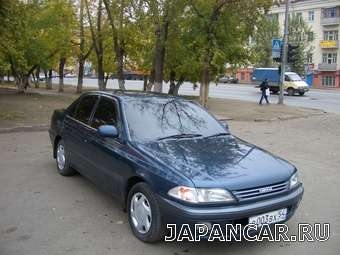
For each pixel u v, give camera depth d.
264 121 18.45
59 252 4.60
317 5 74.25
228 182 4.42
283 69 25.88
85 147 6.37
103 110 6.29
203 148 5.29
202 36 19.50
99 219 5.54
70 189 6.76
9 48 17.86
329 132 15.10
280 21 74.62
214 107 23.44
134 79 78.31
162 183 4.55
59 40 29.34
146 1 19.83
